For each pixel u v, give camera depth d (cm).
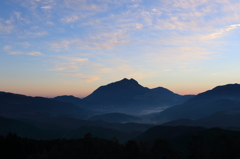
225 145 5578
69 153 5153
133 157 5272
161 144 5594
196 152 5644
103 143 5584
